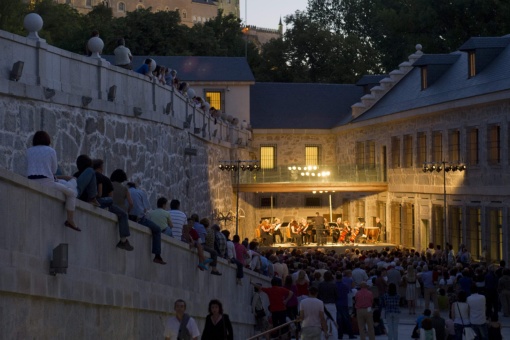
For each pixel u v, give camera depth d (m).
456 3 67.12
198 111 35.47
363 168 54.91
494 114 39.62
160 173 26.44
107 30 78.44
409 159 51.16
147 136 24.55
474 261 41.91
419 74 56.75
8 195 9.84
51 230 11.20
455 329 21.83
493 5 66.62
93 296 12.73
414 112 48.28
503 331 26.16
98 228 13.11
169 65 63.22
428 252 39.91
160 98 26.48
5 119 14.74
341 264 31.66
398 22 72.19
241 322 24.53
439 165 45.62
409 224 51.03
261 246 51.91
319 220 54.00
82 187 12.79
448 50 69.12
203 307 20.06
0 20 57.06
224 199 47.75
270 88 67.62
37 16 16.39
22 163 15.42
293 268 32.44
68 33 81.25
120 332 14.30
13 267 9.88
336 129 63.44
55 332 11.34
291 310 23.45
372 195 57.12
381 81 60.59
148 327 16.03
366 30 96.44
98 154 19.70
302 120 65.31
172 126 28.45
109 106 20.23
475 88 42.25
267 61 86.00
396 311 22.27
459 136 43.91
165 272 17.09
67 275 11.72
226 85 62.72
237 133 52.97
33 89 15.67
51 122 16.80
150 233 15.99
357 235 54.34
